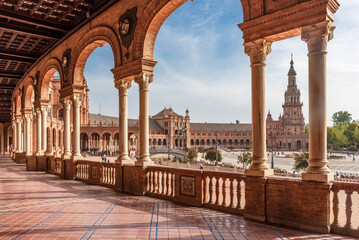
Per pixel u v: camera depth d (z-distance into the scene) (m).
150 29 9.51
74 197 9.07
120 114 10.70
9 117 50.75
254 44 6.68
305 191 5.65
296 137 142.25
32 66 19.70
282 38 6.59
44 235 5.32
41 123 18.44
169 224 6.04
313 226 5.54
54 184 11.99
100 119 121.19
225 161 78.56
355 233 5.19
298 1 5.91
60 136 57.34
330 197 5.48
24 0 11.50
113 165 10.92
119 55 10.66
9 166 21.86
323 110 5.68
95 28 12.03
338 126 168.50
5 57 18.30
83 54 13.43
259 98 6.64
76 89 13.80
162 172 8.95
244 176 6.70
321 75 5.68
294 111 146.00
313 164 5.68
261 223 6.13
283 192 6.05
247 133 160.25
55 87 70.56
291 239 5.12
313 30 5.73
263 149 6.59
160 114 135.25
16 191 10.23
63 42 15.05
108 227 5.82
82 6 12.40
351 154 104.38
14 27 13.73
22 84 23.36
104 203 8.14
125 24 10.27
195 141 151.38
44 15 13.15
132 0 10.08
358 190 5.19
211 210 7.27
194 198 7.82
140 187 9.47
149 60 9.62
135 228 5.75
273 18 6.29
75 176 13.55
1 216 6.70
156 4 9.03
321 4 5.59
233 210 6.97
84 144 83.75
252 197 6.47
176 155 71.50
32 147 26.48
